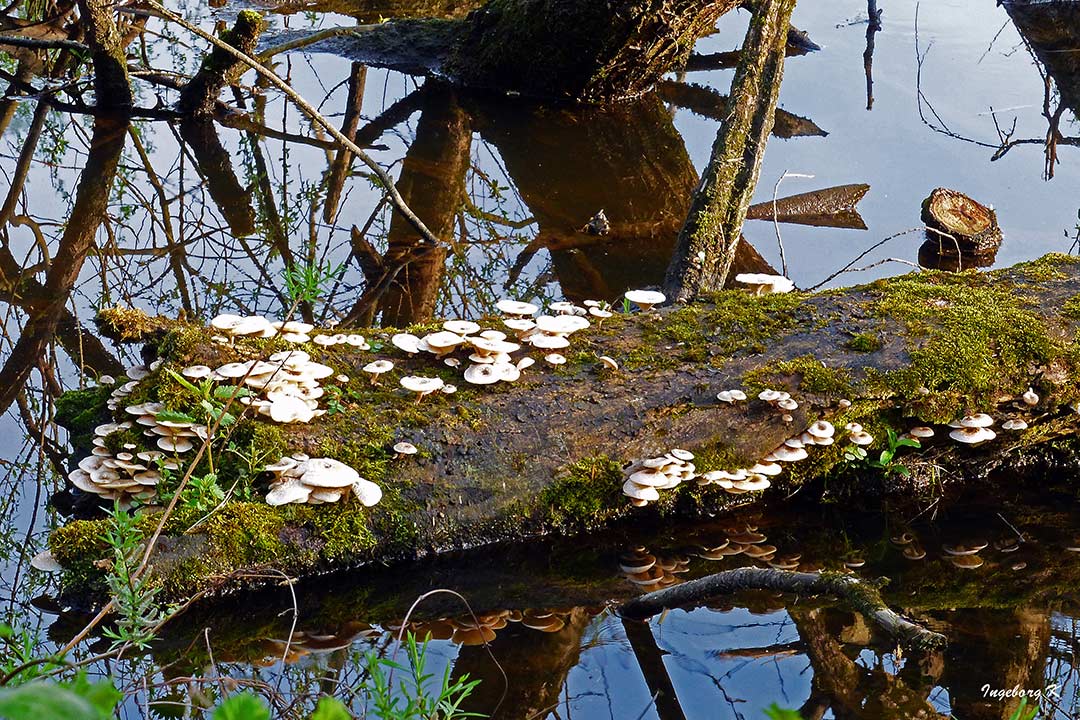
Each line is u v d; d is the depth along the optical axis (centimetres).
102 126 555
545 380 437
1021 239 512
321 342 438
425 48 627
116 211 524
